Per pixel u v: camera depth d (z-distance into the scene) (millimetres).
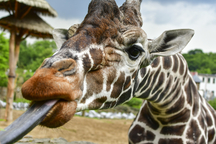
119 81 2051
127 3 2338
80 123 12484
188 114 3113
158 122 3191
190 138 3020
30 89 1428
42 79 1446
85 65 1726
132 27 2086
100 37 1873
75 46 1729
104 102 1983
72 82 1583
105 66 1910
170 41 2451
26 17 10438
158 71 2803
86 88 1773
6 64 22250
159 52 2443
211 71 82125
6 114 10797
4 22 9852
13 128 1332
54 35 2631
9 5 10320
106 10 1973
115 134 10961
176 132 3068
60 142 4770
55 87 1444
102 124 13297
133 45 2072
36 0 10070
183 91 3109
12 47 10852
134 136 3311
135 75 2250
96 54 1814
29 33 11555
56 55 1629
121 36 1990
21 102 17203
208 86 43719
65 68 1571
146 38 2223
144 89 2699
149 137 3215
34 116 1402
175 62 3014
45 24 10703
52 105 1483
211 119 3518
